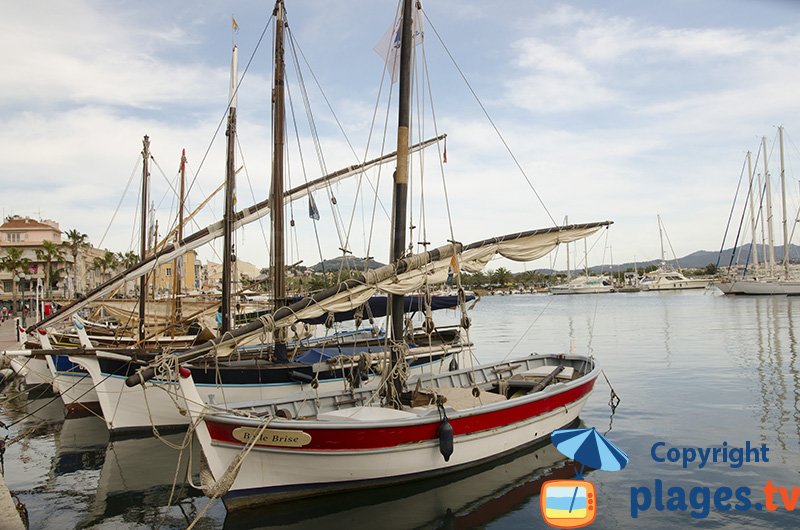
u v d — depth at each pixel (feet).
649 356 93.09
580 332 144.97
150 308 87.81
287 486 32.40
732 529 29.07
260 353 60.34
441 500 33.68
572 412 46.50
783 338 111.55
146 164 81.15
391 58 44.42
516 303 386.11
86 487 38.40
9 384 82.94
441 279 41.34
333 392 41.04
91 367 50.67
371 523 30.81
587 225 47.50
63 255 226.99
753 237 278.67
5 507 28.60
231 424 30.73
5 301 224.94
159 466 42.63
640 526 29.78
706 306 235.40
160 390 50.34
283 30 58.59
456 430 35.50
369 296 38.45
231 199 60.23
